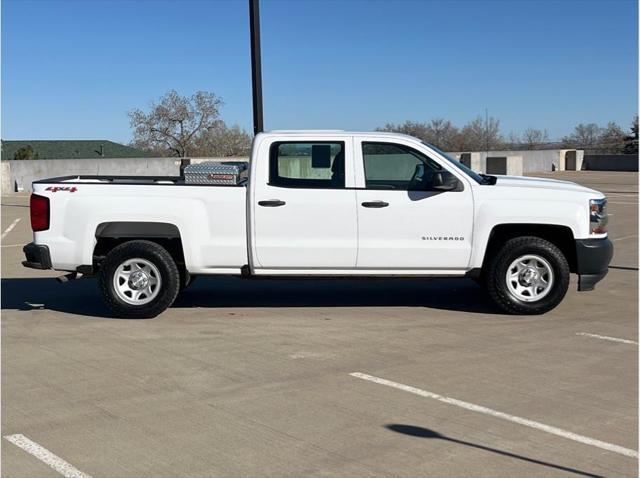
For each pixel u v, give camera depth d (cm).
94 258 857
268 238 840
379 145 853
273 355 697
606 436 501
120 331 794
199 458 466
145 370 652
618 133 6222
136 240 855
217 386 607
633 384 609
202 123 5653
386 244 841
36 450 480
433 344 733
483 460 461
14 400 575
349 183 842
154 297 843
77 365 668
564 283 845
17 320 849
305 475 441
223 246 842
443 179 824
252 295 990
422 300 952
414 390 594
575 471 446
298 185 842
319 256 841
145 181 912
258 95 1234
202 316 864
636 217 1964
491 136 6116
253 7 1212
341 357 689
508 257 846
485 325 812
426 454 470
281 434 504
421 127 6153
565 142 6297
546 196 844
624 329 792
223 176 858
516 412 545
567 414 541
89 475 443
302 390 595
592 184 3344
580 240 843
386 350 712
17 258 1348
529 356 689
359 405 560
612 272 1159
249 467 452
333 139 850
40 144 5647
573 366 658
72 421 531
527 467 452
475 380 620
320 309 901
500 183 858
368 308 905
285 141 846
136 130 5619
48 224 844
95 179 922
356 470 447
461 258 847
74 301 962
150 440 495
